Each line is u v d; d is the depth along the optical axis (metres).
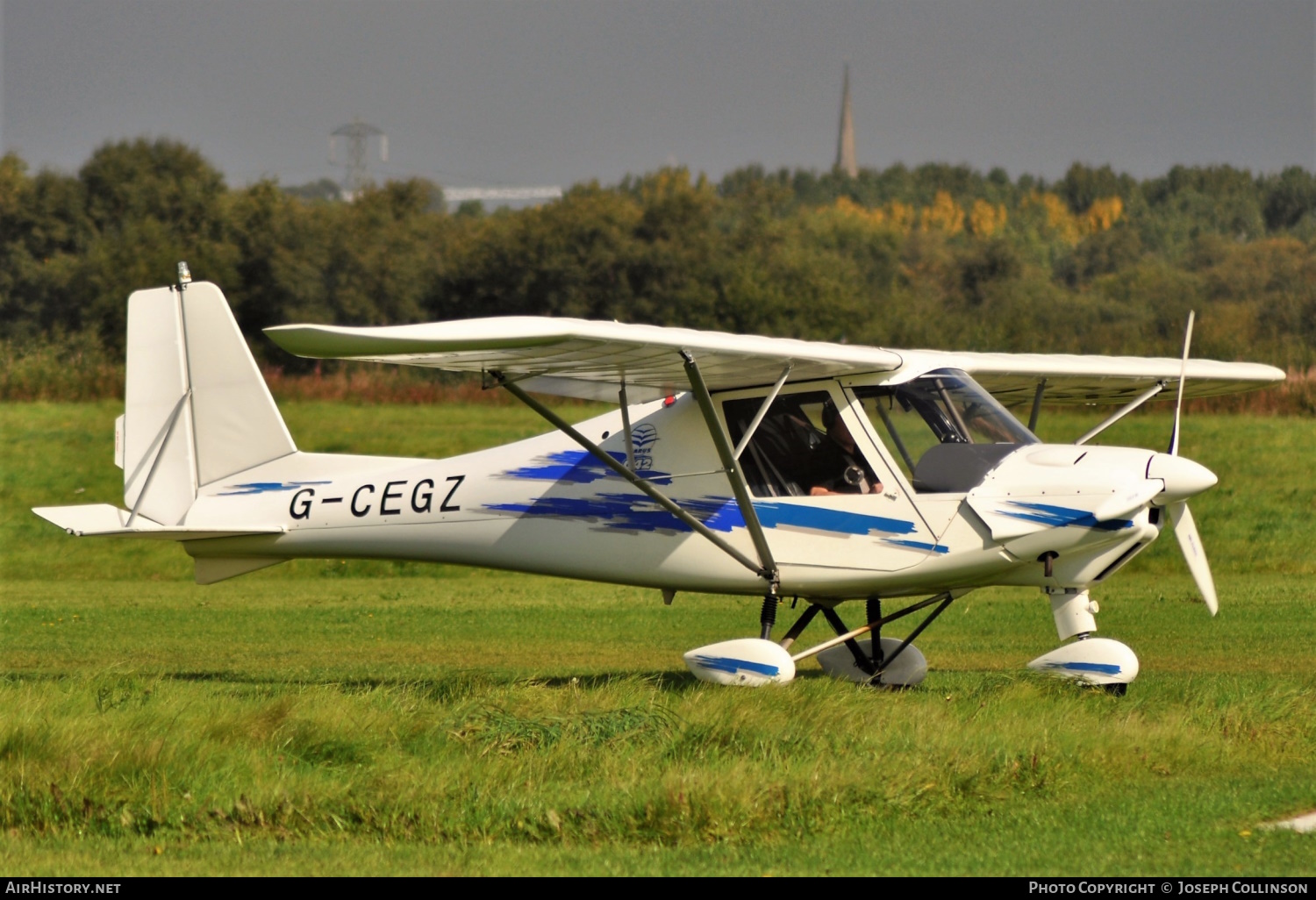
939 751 20.64
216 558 36.31
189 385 35.97
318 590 59.91
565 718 22.70
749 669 28.45
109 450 96.56
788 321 160.88
